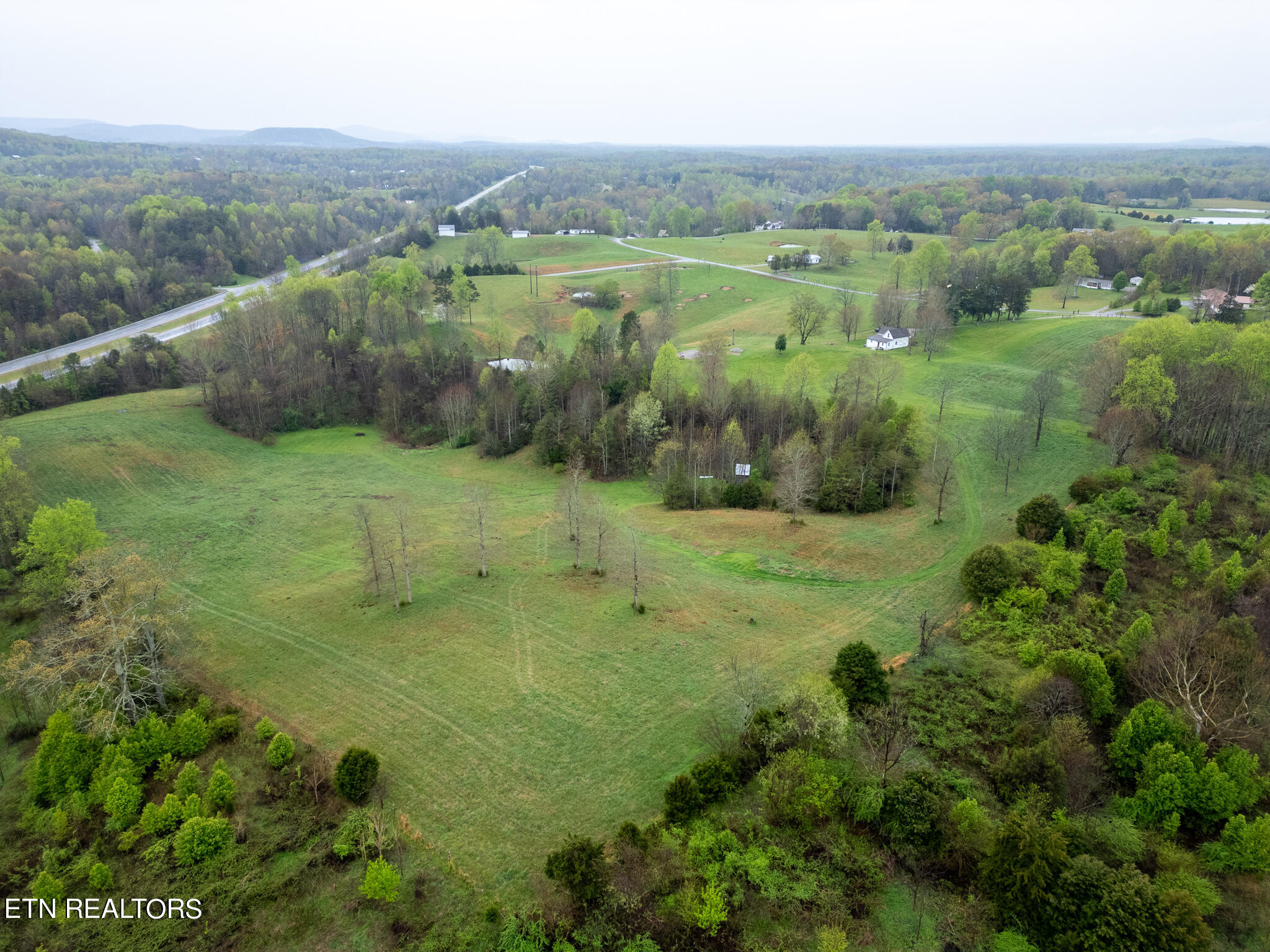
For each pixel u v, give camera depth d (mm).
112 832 39688
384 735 46312
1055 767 39250
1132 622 56000
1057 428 96500
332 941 33625
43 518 59031
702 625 58281
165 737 44344
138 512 83250
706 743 45250
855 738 44812
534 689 50438
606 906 34875
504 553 72375
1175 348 91938
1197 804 38031
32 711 49469
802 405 101000
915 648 55125
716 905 33875
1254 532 68500
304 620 60031
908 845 37625
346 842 38281
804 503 84375
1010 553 63438
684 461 93625
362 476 99875
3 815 41562
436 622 59156
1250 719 44344
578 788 42000
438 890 36000
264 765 44062
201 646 56500
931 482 85625
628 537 75938
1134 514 71562
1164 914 31172
